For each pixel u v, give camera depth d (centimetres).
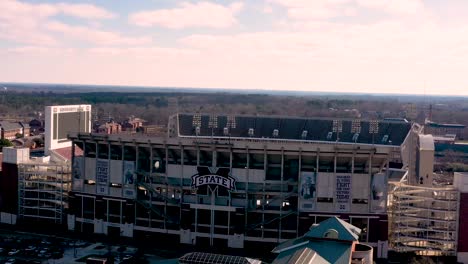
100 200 15550
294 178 14638
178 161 15362
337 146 14200
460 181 13888
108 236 15388
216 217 14738
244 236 14488
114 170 15488
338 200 14288
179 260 9794
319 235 10431
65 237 15238
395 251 14325
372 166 14550
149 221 15150
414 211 14150
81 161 15900
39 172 16388
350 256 9788
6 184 16662
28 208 16662
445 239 13912
